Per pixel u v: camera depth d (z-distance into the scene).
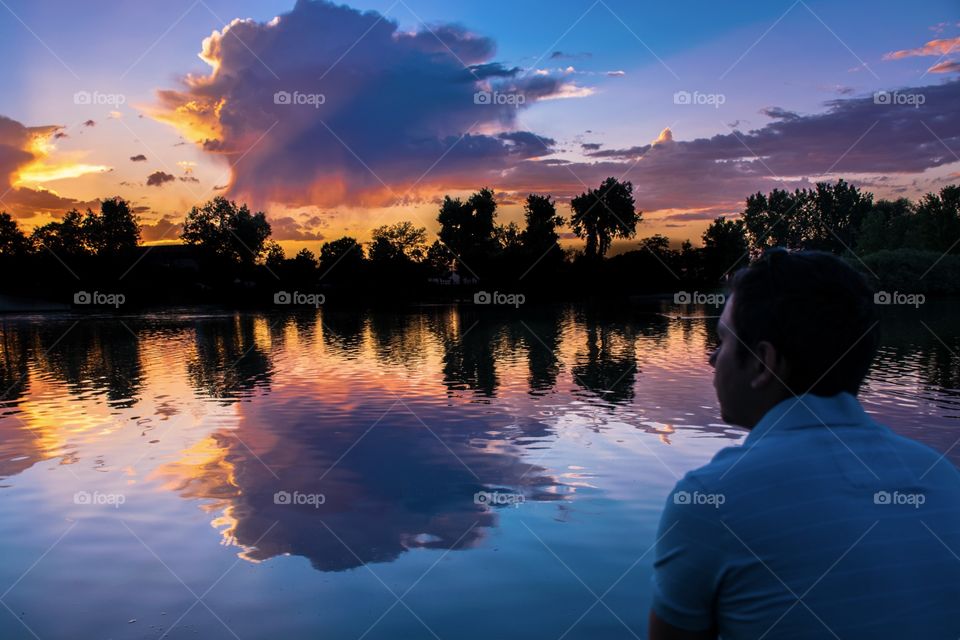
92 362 14.36
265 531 4.50
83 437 7.26
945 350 12.80
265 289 54.47
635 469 5.70
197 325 26.97
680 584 1.03
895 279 30.97
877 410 7.57
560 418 7.70
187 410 8.65
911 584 0.94
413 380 10.73
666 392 9.23
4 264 51.50
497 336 18.88
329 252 57.47
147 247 56.97
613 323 23.50
